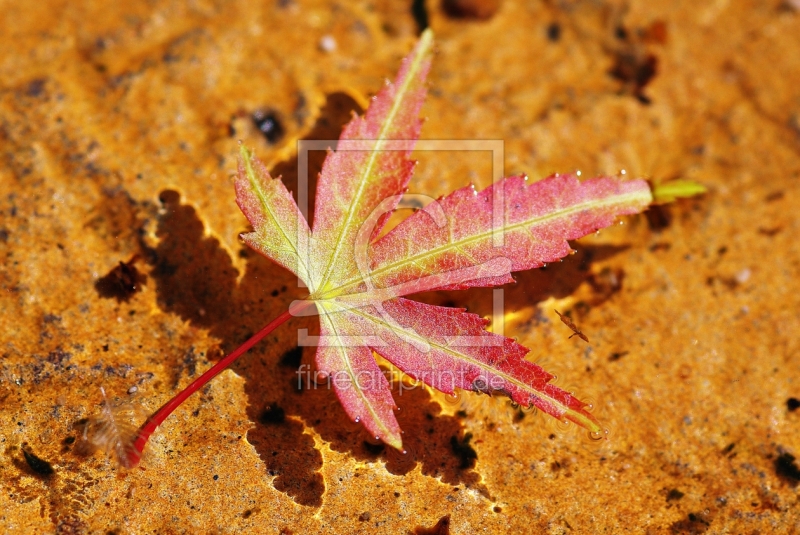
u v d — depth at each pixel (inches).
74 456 7.7
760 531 7.9
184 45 9.0
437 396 8.1
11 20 9.1
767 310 8.5
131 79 8.8
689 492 8.0
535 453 8.0
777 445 8.1
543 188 7.8
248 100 8.9
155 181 8.5
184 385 8.0
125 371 8.0
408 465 7.9
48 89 8.8
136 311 8.2
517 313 8.4
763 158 9.1
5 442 7.8
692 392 8.2
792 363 8.4
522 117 9.1
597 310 8.5
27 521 7.6
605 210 7.9
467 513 7.8
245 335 8.1
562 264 8.6
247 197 7.8
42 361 8.0
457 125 9.0
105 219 8.4
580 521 7.8
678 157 9.1
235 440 7.8
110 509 7.6
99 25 9.1
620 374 8.3
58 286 8.2
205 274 8.3
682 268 8.7
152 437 7.8
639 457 8.1
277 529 7.7
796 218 8.9
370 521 7.7
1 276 8.2
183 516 7.7
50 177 8.5
